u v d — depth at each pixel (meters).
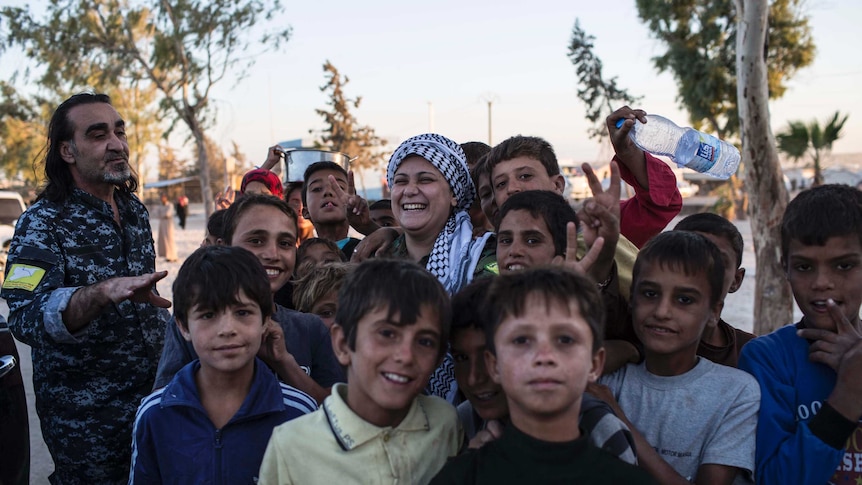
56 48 20.20
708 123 24.58
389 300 1.98
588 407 2.03
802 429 2.25
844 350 2.28
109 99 3.35
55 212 3.14
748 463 2.23
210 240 3.87
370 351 1.99
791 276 2.48
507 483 1.80
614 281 2.49
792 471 2.23
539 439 1.80
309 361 2.86
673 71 23.58
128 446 3.23
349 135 39.66
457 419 2.25
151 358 3.28
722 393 2.31
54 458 3.22
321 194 4.85
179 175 76.12
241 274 2.33
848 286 2.36
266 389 2.44
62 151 3.21
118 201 3.43
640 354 2.54
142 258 3.47
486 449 1.89
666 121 3.41
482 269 2.90
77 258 3.15
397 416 2.10
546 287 1.82
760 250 7.68
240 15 20.59
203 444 2.35
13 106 32.41
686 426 2.29
